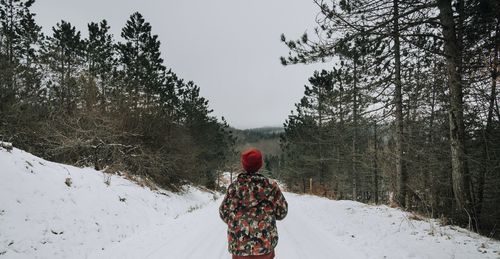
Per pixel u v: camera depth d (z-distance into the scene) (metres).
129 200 11.59
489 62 9.28
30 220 6.90
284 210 3.99
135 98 19.31
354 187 25.56
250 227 3.83
